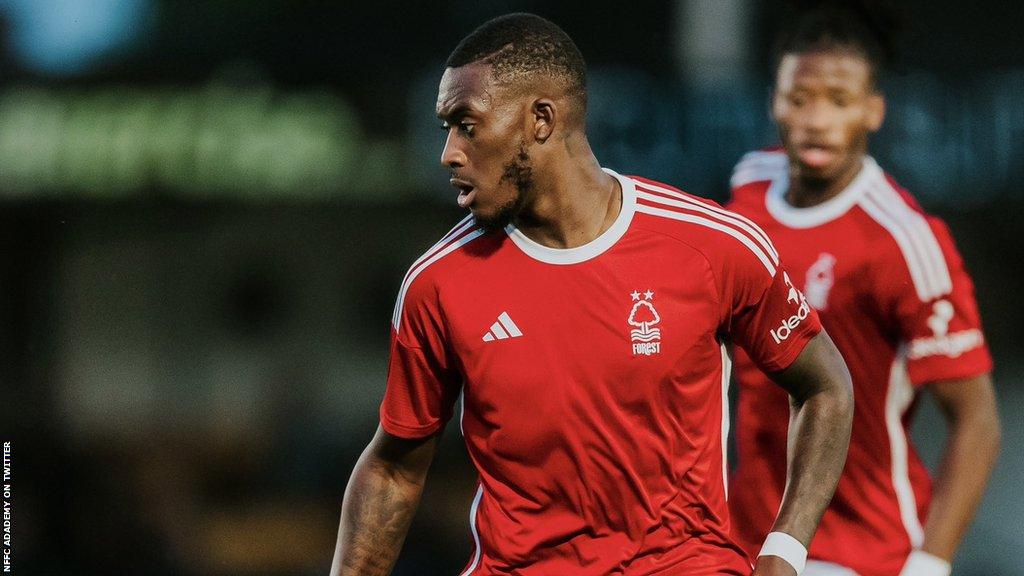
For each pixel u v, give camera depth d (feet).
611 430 41.27
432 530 115.96
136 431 152.46
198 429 154.71
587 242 41.60
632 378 41.04
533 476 42.06
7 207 158.61
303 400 146.41
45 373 165.99
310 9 155.84
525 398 41.39
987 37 135.74
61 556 120.16
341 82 148.87
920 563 54.95
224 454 141.28
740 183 60.03
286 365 156.97
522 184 40.88
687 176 128.57
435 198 151.33
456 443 136.87
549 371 41.19
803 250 56.54
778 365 43.55
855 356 55.98
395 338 43.32
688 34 132.57
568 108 41.06
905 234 54.95
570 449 41.39
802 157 56.08
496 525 42.91
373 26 154.40
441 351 42.75
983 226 170.19
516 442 41.83
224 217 171.42
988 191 134.31
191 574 125.29
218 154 147.43
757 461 56.44
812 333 43.55
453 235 42.98
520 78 40.45
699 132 128.36
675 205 42.34
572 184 41.29
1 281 165.58
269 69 148.77
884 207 55.88
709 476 42.50
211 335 172.86
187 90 148.36
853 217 56.03
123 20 155.02
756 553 56.70
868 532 56.39
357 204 164.04
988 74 133.80
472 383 42.04
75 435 144.05
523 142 40.60
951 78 133.90
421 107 148.36
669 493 41.91
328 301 173.78
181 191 148.46
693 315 41.34
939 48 135.74
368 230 172.96
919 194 134.21
